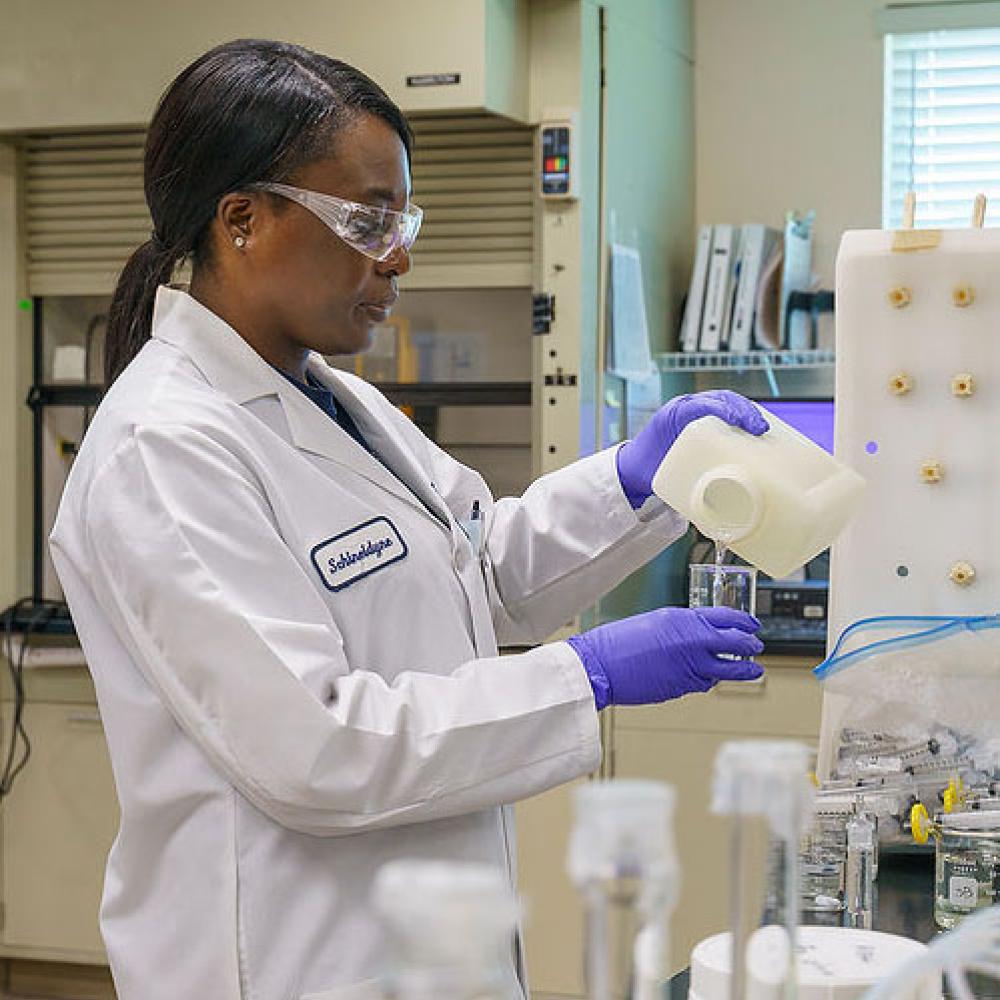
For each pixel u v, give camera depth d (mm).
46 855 4219
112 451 1718
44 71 4012
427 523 1929
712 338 4293
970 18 4516
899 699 2023
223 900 1718
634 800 866
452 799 1649
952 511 2125
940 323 2117
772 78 4688
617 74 4062
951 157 4609
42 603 4324
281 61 1838
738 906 1023
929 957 1166
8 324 4320
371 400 2160
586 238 3912
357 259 1818
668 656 1715
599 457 2203
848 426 2154
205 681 1627
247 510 1690
